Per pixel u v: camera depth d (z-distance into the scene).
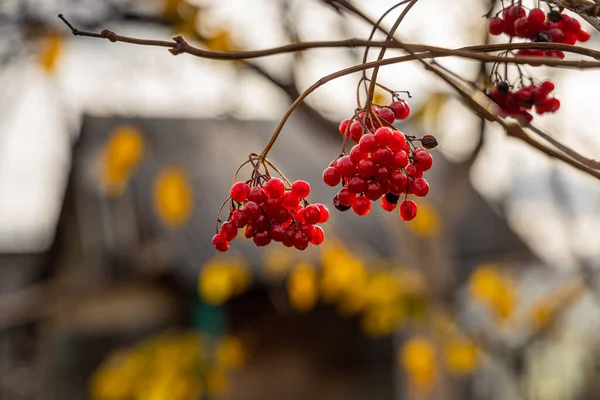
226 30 3.52
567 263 5.10
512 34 1.39
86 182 7.50
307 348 7.43
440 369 4.53
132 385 4.27
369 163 1.13
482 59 1.17
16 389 8.80
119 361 4.59
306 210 1.18
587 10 1.24
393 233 4.66
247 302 7.01
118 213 7.32
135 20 3.63
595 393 5.43
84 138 7.37
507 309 4.41
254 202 1.18
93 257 7.60
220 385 4.41
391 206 1.18
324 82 1.15
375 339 8.08
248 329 7.03
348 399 7.84
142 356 4.38
